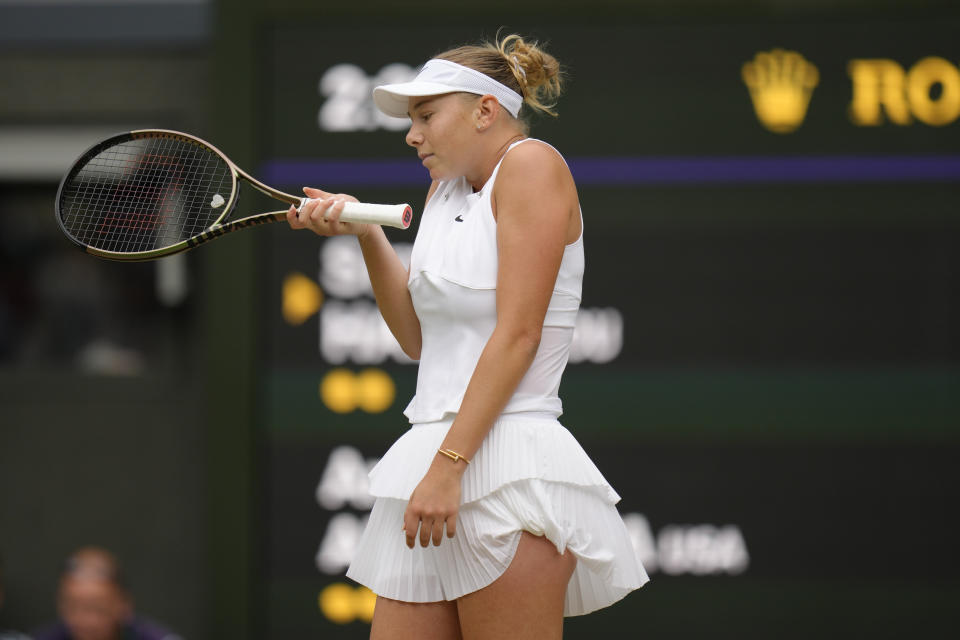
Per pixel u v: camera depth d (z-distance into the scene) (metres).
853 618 14.37
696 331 14.55
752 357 14.52
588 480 6.28
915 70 14.48
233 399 14.59
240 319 14.64
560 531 6.02
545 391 6.40
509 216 6.20
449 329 6.43
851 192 14.52
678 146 14.61
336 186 14.74
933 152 14.47
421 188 14.70
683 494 14.51
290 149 14.77
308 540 14.66
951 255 14.46
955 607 14.29
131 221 9.67
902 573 14.36
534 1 14.66
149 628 14.18
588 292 14.61
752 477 14.49
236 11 14.75
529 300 6.09
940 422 14.38
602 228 14.61
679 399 14.54
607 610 14.46
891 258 14.48
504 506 6.11
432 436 6.34
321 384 14.74
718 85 14.60
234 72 14.73
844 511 14.42
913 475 14.40
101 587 13.85
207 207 14.45
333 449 14.71
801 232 14.55
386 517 6.56
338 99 14.77
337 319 14.79
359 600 14.57
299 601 14.60
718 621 14.41
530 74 6.75
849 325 14.48
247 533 14.52
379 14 14.77
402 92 6.47
